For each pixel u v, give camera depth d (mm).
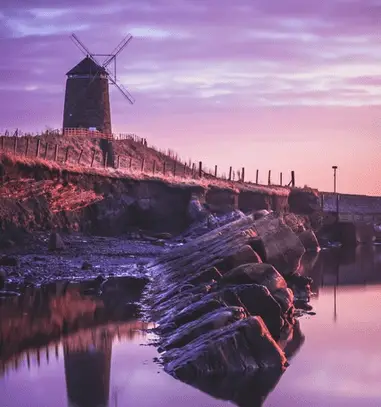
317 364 26438
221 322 26125
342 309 37969
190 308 29109
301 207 113188
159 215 83812
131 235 77750
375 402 22656
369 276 55281
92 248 64500
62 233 69938
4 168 61500
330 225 108750
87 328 31219
